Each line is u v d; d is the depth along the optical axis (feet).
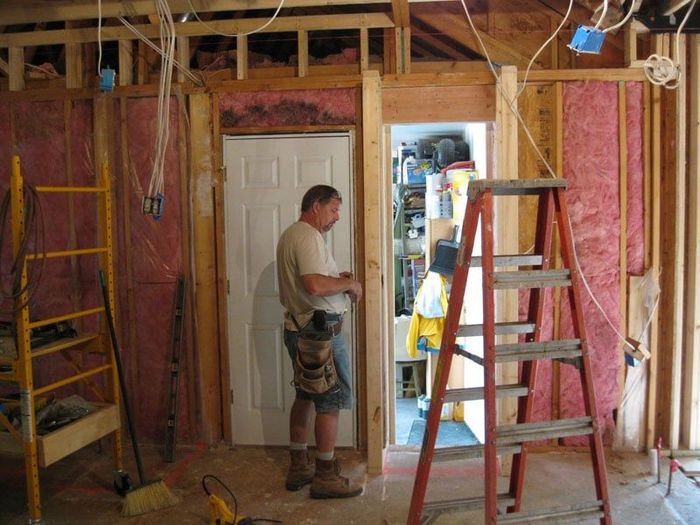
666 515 9.68
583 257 11.99
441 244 14.58
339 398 10.32
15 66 12.86
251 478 11.27
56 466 11.89
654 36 11.69
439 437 13.70
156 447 12.73
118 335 12.85
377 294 11.37
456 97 11.85
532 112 11.89
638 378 12.05
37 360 13.19
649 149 11.80
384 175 12.67
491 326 7.61
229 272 12.51
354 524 9.59
